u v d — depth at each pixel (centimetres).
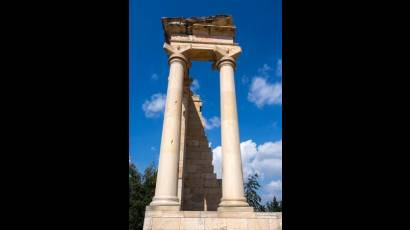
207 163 2356
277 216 1644
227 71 2125
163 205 1667
